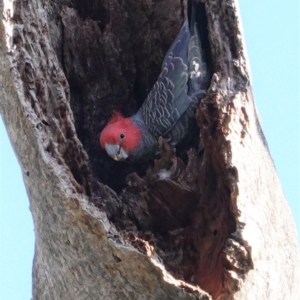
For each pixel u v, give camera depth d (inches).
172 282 271.1
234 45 340.5
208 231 321.7
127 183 366.6
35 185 299.1
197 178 336.2
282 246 310.5
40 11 328.2
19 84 304.8
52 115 317.7
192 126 386.9
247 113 319.6
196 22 371.9
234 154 305.1
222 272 291.4
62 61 392.5
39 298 337.7
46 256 315.3
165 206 344.8
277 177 336.2
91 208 280.5
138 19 404.5
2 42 309.7
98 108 420.8
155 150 414.6
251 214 296.2
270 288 294.8
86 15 407.5
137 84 431.8
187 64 381.1
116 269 277.4
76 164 322.3
